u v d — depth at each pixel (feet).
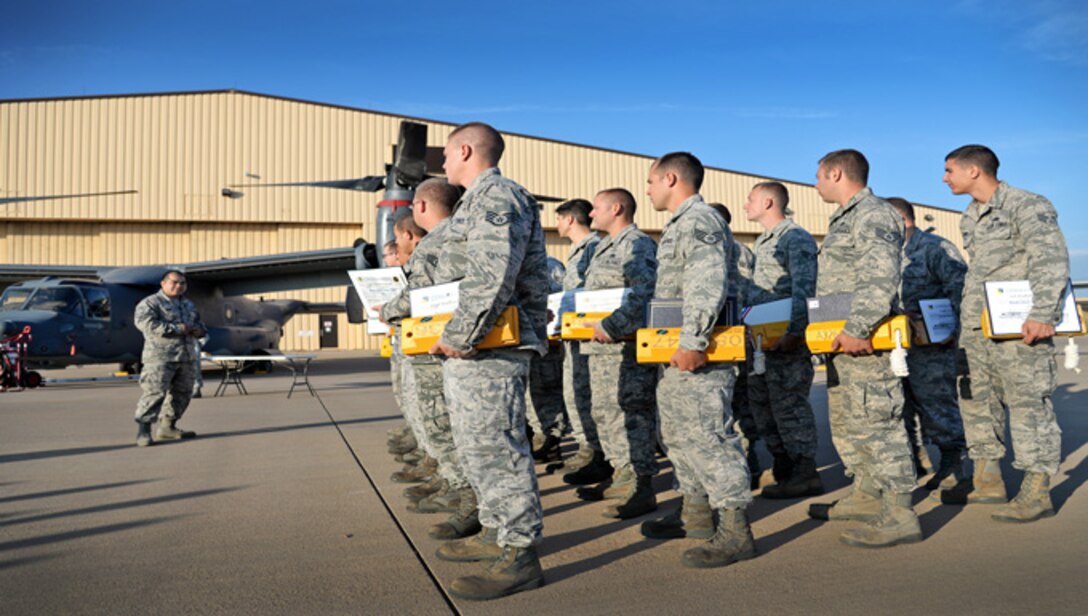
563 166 112.88
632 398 12.88
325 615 8.14
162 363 20.59
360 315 30.12
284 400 33.71
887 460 10.49
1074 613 7.73
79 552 10.62
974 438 13.01
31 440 21.74
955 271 15.05
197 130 103.30
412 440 19.56
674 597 8.50
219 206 103.19
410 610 8.27
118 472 16.72
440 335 9.14
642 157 117.39
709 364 9.98
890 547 10.30
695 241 9.78
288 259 52.34
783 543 10.66
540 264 9.71
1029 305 11.50
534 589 8.87
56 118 99.81
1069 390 31.55
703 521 10.88
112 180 100.58
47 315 45.09
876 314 10.15
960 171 12.91
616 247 14.38
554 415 18.80
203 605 8.50
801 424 13.80
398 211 30.91
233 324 61.72
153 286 51.31
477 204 8.87
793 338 13.43
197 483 15.44
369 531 11.67
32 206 98.32
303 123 106.42
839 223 11.81
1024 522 11.40
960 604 8.04
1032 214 11.67
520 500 8.86
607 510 12.52
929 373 13.94
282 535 11.46
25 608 8.45
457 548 10.03
